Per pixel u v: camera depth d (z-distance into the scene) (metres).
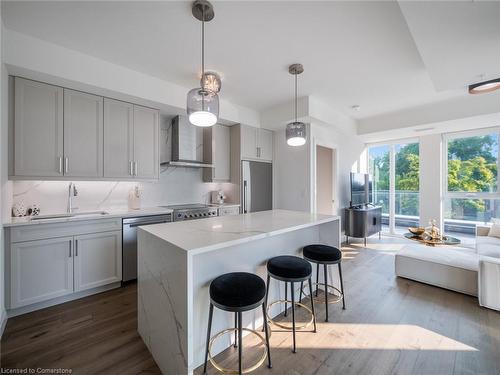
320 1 1.67
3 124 1.99
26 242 2.16
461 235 4.53
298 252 2.46
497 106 3.25
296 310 2.30
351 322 2.10
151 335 1.71
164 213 3.11
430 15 1.50
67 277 2.39
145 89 2.78
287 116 3.73
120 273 2.73
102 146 2.72
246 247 1.94
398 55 2.34
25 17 1.84
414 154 5.09
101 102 2.71
